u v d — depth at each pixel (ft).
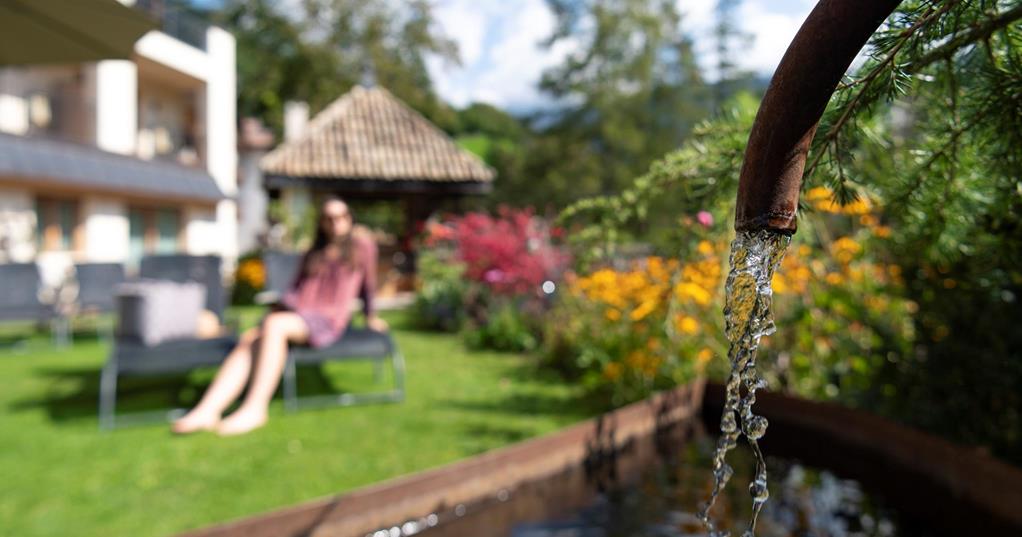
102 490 9.01
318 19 84.07
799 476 9.32
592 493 9.00
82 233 37.70
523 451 9.37
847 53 2.37
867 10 2.29
